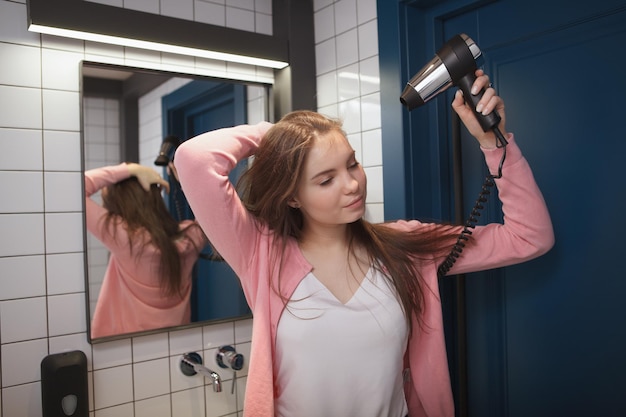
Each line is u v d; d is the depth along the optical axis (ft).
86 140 4.65
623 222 3.75
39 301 4.43
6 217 4.31
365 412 3.33
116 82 4.83
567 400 4.13
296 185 3.31
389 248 3.65
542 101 4.19
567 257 4.09
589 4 3.84
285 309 3.40
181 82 5.23
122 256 4.81
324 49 5.75
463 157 4.85
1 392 4.27
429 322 3.71
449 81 3.25
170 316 5.05
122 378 4.78
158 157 5.04
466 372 4.87
